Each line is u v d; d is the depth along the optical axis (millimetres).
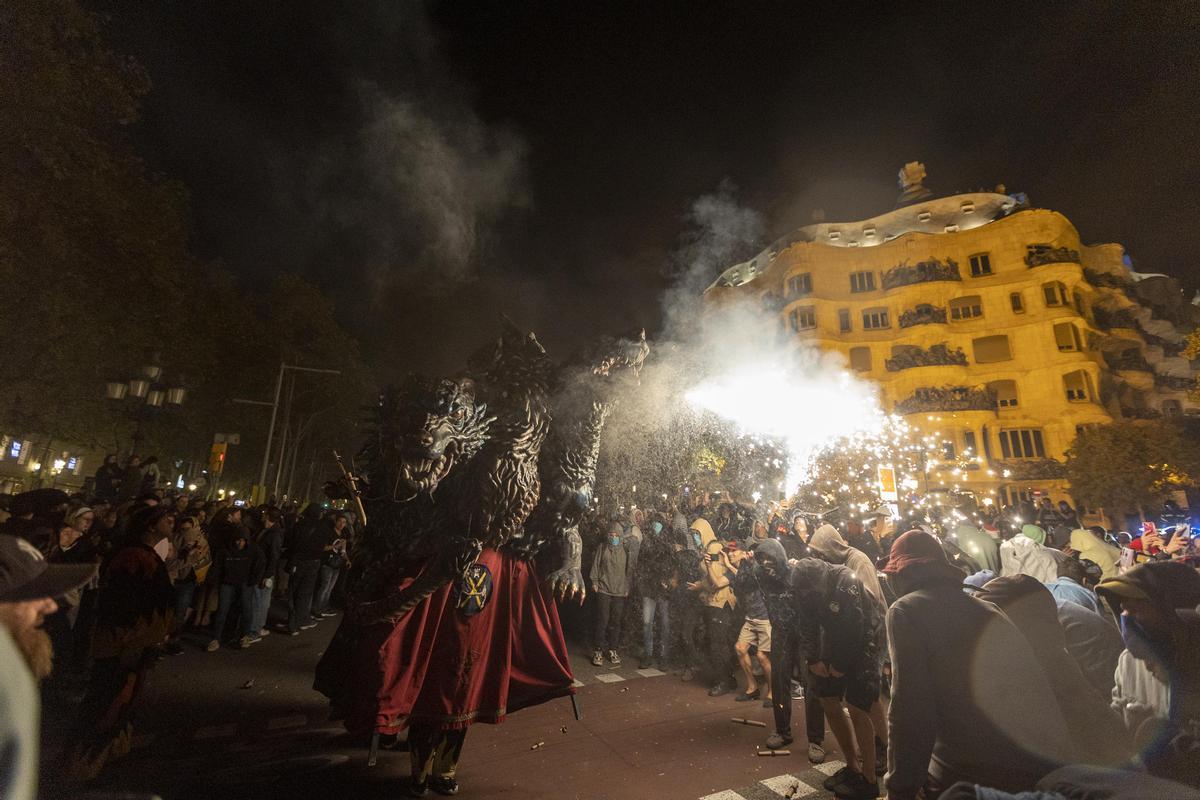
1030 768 1902
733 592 5977
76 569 1612
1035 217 38031
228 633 7863
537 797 3523
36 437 21578
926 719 2064
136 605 3494
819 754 4121
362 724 3285
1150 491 27312
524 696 3953
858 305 40156
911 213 45219
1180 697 2180
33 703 950
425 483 3328
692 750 4301
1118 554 7055
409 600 3479
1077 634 3029
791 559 5504
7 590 1481
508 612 3865
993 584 2387
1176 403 44375
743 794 3623
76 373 16219
